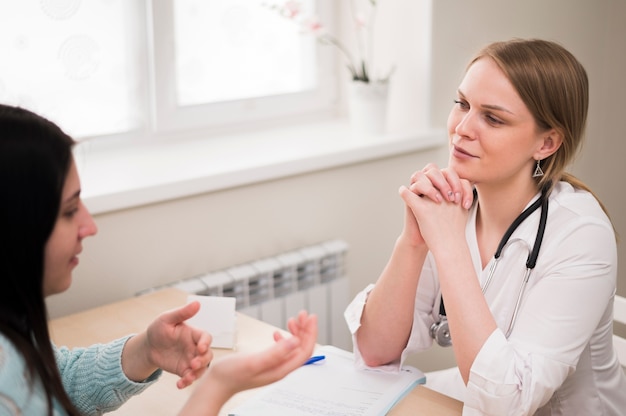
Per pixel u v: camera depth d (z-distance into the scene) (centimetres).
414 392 139
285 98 266
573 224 137
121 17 221
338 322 240
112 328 171
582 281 132
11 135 86
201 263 214
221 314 158
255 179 215
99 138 223
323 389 138
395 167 255
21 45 202
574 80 134
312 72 272
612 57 310
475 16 262
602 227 136
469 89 135
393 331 145
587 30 301
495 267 144
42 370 89
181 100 239
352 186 245
